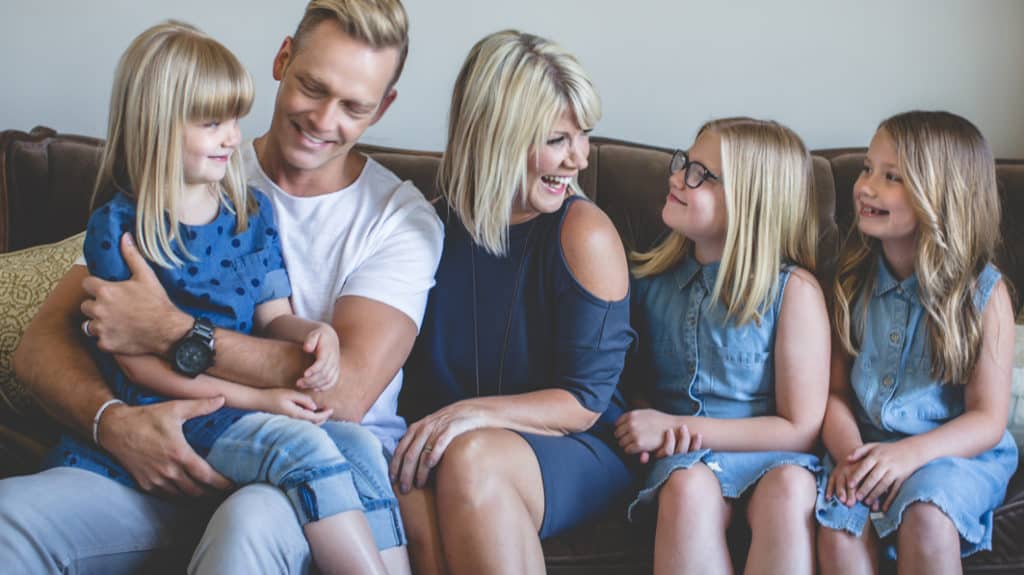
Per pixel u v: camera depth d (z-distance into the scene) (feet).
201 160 5.14
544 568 5.24
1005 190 7.25
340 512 4.79
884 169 6.18
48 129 7.41
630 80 8.36
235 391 5.20
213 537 4.59
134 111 5.08
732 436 5.97
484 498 5.14
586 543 5.59
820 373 6.09
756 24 8.32
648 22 8.29
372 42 5.35
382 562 4.85
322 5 5.41
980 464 5.83
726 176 6.06
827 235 7.13
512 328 5.91
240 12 8.14
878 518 5.53
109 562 4.91
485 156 5.68
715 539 5.48
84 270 5.67
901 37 8.35
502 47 5.67
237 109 5.21
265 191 5.92
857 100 8.43
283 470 4.83
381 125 8.41
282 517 4.72
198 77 5.03
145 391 5.22
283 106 5.50
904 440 5.81
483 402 5.61
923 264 6.06
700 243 6.34
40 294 6.49
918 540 5.34
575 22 8.27
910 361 6.20
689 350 6.31
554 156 5.63
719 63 8.36
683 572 5.38
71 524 4.79
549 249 5.84
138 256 5.15
